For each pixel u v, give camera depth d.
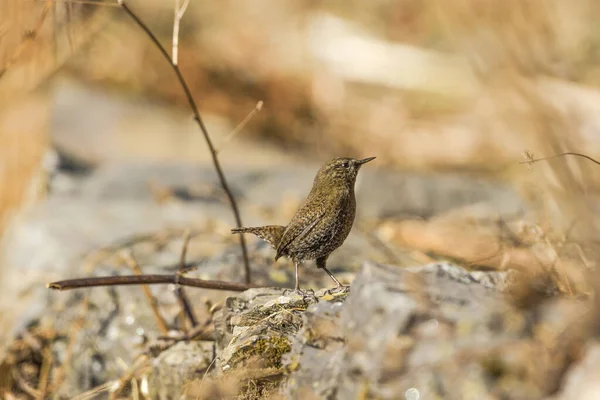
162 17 22.58
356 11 22.72
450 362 5.11
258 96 20.67
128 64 20.52
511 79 12.30
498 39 12.83
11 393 9.85
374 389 5.23
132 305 9.90
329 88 20.34
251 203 14.72
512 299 5.55
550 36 13.84
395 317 5.32
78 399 9.15
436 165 17.39
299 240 8.45
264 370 6.54
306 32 21.94
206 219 13.12
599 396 4.66
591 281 5.62
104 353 9.67
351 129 19.27
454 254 11.56
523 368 4.98
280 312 6.95
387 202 14.77
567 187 8.11
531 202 12.72
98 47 19.86
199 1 23.83
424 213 14.34
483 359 5.05
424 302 5.38
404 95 19.61
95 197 14.36
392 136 18.52
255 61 21.38
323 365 5.68
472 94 18.41
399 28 21.58
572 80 14.51
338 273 10.43
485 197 14.66
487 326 5.24
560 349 5.02
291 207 14.45
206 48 21.72
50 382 9.83
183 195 14.59
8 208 14.55
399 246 12.33
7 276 11.78
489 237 11.66
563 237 7.80
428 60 20.08
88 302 10.16
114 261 11.05
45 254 11.82
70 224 12.74
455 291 5.60
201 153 17.75
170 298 9.85
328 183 8.51
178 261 10.79
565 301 5.61
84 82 19.55
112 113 18.20
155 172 15.45
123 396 8.92
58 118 17.45
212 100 20.47
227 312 7.64
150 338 9.57
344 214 8.51
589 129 12.30
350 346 5.43
